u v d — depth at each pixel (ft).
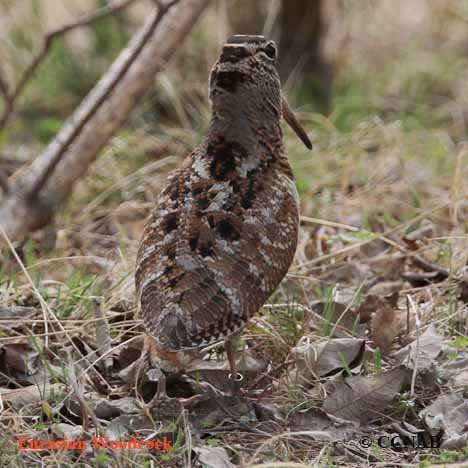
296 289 38.68
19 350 33.50
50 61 62.13
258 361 33.37
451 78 65.72
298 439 29.14
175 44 51.29
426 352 33.19
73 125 46.70
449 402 30.58
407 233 44.09
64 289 38.75
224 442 28.89
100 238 46.34
